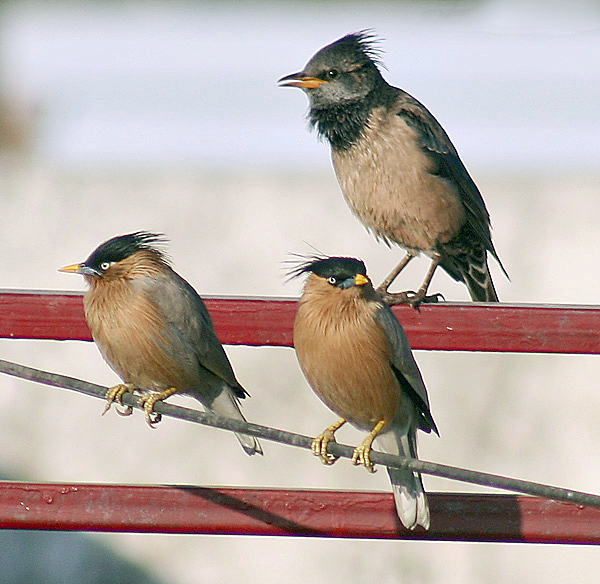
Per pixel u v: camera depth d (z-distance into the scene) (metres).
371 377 6.86
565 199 14.77
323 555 13.95
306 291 6.99
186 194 14.89
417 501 6.69
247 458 14.09
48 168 15.29
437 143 9.30
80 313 7.38
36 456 14.14
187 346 7.01
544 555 13.88
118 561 13.96
